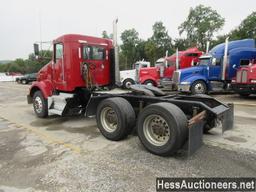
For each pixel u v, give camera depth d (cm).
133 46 6675
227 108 483
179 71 1273
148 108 408
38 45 713
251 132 527
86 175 329
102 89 663
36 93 734
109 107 483
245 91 1062
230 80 1273
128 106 473
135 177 323
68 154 408
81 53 646
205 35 5409
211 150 417
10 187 301
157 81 1620
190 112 430
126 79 1567
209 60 1300
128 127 468
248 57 1276
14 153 416
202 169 344
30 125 631
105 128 496
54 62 681
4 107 968
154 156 396
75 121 673
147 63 1906
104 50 700
